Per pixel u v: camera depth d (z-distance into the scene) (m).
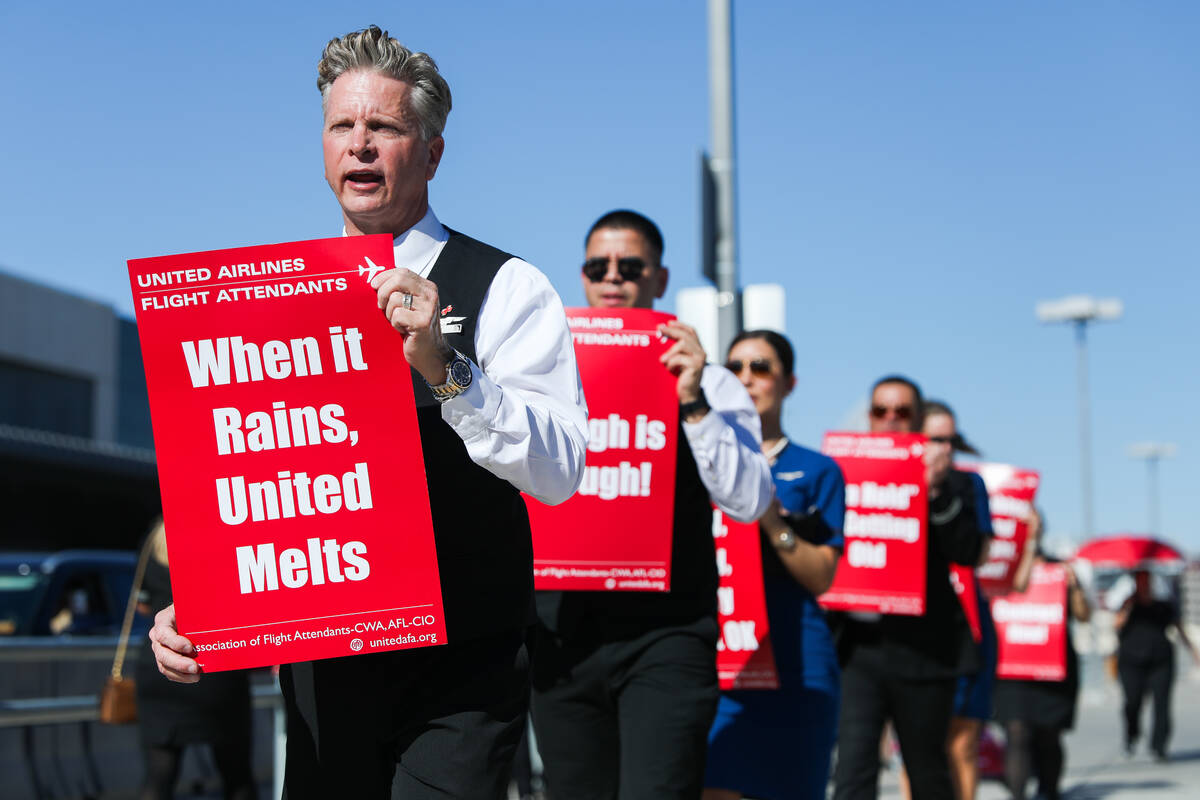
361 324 5.16
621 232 9.66
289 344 5.17
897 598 11.16
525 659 5.52
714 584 8.30
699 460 8.18
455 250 5.73
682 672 7.95
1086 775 24.55
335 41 5.68
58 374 74.31
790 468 9.87
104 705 13.80
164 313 5.17
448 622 5.39
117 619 20.94
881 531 11.33
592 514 8.08
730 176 18.17
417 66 5.62
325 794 5.39
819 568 9.40
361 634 5.11
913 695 11.15
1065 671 19.19
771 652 9.27
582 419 5.60
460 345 5.56
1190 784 22.56
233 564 5.14
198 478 5.16
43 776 17.55
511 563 5.55
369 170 5.57
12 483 50.00
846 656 11.30
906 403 12.66
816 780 9.42
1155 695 27.55
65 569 20.73
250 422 5.17
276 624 5.12
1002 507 17.34
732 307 17.22
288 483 5.16
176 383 5.16
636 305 9.70
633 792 7.86
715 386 8.96
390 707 5.36
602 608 8.09
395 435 5.16
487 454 5.11
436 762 5.22
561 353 5.61
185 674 5.14
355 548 5.13
